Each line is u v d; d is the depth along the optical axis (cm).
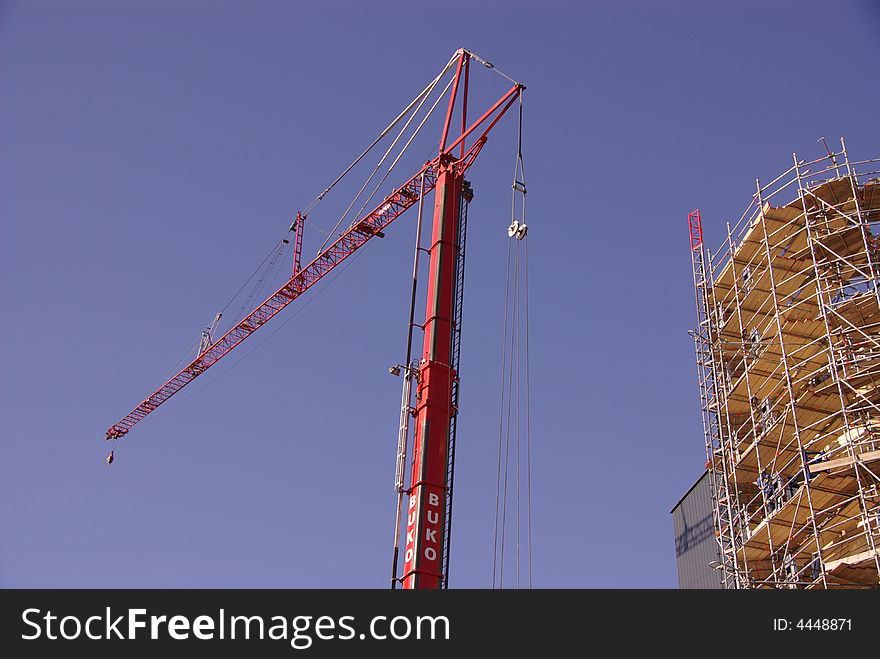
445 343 5969
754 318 6700
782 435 5856
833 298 6344
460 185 6806
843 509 5591
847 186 6294
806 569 5709
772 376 6150
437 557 5275
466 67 7756
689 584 7194
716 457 6619
